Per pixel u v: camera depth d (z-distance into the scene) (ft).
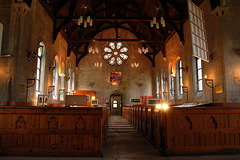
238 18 35.37
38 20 42.06
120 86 88.38
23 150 15.53
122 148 18.90
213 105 31.83
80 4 63.77
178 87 59.67
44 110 15.89
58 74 59.06
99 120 15.75
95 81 87.71
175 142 15.80
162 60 76.23
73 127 15.71
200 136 16.07
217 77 35.63
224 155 15.70
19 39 32.86
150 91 88.63
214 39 36.81
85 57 89.40
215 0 35.86
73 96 44.24
